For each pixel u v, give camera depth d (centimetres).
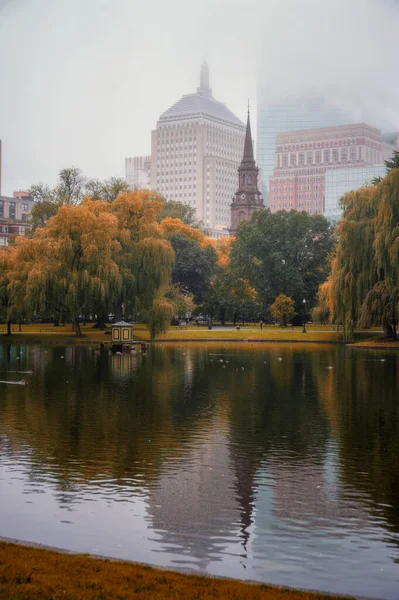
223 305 13662
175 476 2364
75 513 1981
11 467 2453
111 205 9694
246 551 1734
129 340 8475
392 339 9250
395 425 3259
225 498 2131
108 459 2577
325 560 1688
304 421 3353
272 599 1349
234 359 6962
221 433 3056
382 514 2002
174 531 1856
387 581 1582
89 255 8538
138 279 9169
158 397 4119
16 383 4709
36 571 1397
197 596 1333
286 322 14425
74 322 9756
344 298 8375
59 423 3244
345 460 2598
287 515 1988
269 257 13150
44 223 12794
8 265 9631
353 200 8469
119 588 1338
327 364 6425
